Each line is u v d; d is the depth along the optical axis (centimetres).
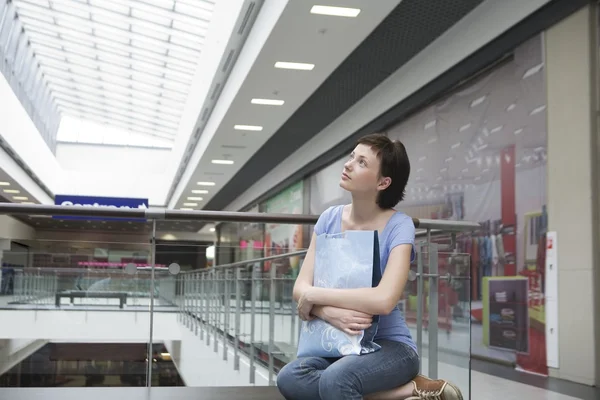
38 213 307
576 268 628
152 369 328
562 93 661
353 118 1265
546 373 665
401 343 215
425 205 998
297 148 1683
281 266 363
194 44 1403
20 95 1831
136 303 329
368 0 762
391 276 206
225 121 1370
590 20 627
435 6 781
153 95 1828
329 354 208
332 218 236
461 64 848
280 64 999
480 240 810
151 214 316
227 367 358
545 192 680
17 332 328
